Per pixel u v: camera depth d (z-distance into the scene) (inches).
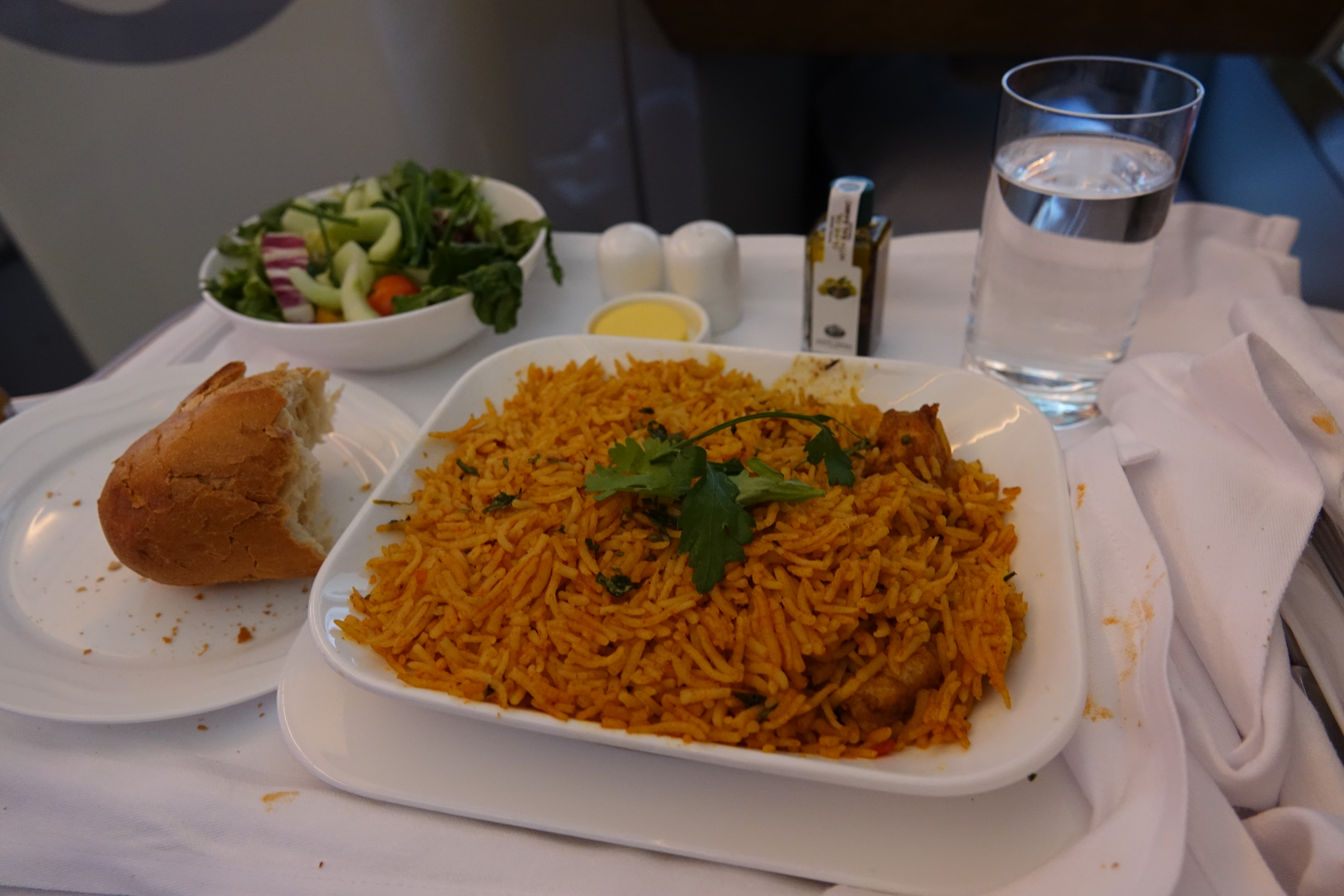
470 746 10.2
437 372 16.4
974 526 11.4
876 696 9.9
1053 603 10.0
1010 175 12.9
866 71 32.0
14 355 31.6
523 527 11.0
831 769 8.7
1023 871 9.0
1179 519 10.8
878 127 29.5
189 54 22.7
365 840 9.7
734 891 9.2
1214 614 10.1
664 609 10.3
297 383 12.7
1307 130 21.3
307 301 17.3
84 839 10.3
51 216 25.2
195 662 11.7
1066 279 13.3
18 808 10.6
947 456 11.9
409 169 19.9
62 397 15.1
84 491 14.0
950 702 9.6
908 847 9.2
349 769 10.0
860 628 10.4
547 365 13.9
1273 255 15.4
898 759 9.5
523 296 18.1
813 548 10.5
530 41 24.8
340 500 13.6
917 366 12.8
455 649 10.4
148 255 26.5
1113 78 13.6
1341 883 8.2
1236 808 9.4
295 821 9.9
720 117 29.7
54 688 11.2
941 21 25.6
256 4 21.7
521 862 9.5
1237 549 10.3
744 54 28.1
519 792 9.8
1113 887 8.0
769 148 32.7
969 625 10.3
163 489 11.6
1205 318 15.2
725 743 9.6
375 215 18.2
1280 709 9.3
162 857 10.1
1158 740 9.0
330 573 10.8
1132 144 12.4
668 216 31.9
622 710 9.9
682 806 9.6
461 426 13.1
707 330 15.6
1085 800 9.4
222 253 18.7
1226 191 23.3
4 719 11.2
